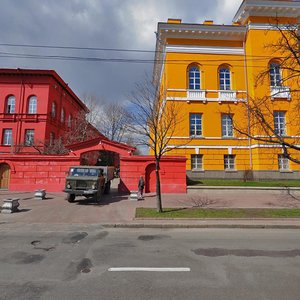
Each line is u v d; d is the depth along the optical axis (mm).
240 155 24094
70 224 10000
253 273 5125
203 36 25344
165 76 24875
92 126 40344
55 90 37031
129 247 7012
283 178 22812
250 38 24469
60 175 20281
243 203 14742
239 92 24781
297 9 23906
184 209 12680
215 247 7059
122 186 19797
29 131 34156
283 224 9922
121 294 4176
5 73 34562
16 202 12516
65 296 4098
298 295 4160
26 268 5355
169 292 4254
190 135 24281
